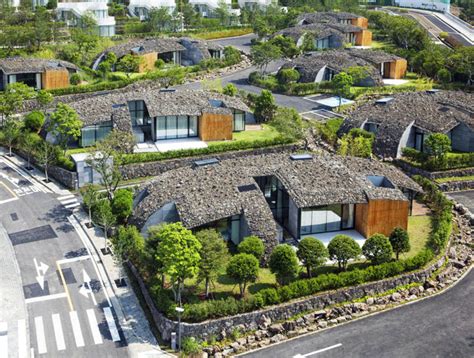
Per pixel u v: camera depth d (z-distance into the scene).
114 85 110.44
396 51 137.00
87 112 82.56
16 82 103.94
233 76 123.31
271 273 53.88
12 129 83.25
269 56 118.25
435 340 48.09
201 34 154.88
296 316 50.66
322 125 92.69
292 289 51.38
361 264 56.75
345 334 49.12
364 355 46.34
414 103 91.00
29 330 48.78
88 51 128.38
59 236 63.00
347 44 141.12
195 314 48.31
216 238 50.72
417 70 129.25
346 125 88.88
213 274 50.00
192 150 81.12
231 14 168.50
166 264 46.78
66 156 77.38
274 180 64.56
